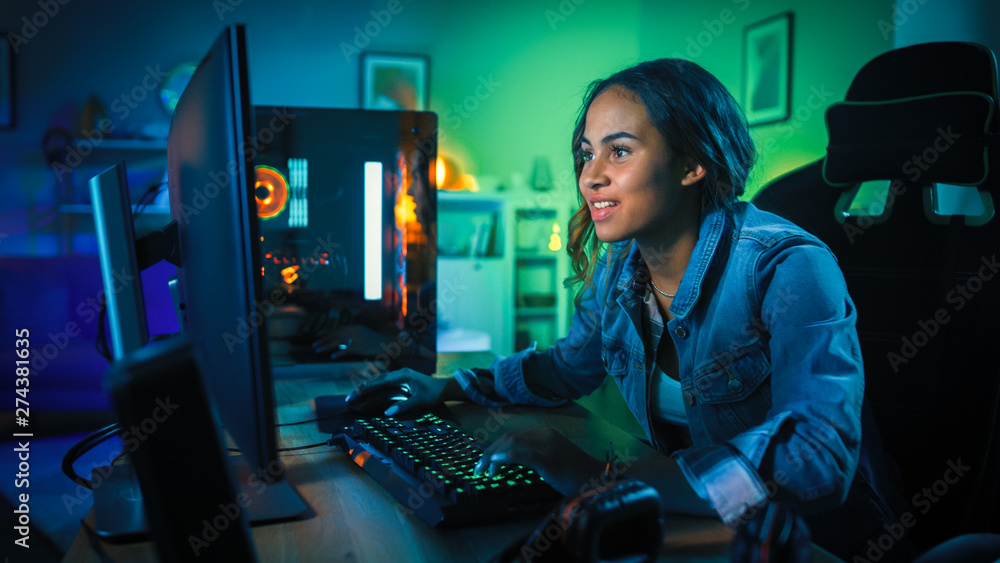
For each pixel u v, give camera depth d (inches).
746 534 20.2
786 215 54.2
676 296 39.9
